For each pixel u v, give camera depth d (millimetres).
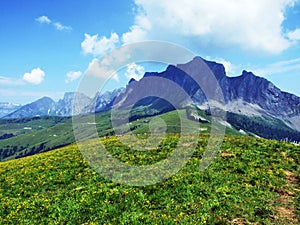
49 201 19750
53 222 16609
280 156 26188
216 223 15172
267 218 15680
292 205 17188
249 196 18281
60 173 25906
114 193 19484
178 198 18281
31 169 28469
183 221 15375
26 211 18609
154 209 17109
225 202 17391
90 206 17938
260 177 21266
